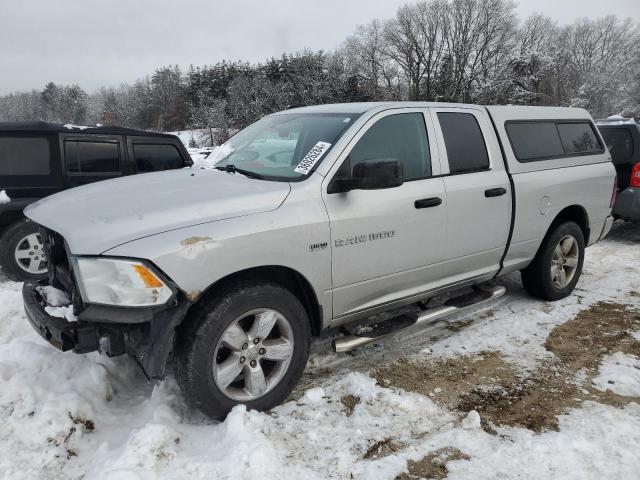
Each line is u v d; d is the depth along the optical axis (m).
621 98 56.00
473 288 4.68
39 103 114.31
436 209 3.83
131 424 3.04
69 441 2.83
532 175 4.60
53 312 3.64
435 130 3.96
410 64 77.50
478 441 2.93
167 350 2.78
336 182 3.35
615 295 5.34
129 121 101.06
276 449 2.83
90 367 3.35
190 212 2.89
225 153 4.21
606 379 3.64
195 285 2.77
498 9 74.06
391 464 2.73
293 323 3.21
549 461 2.75
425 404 3.32
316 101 74.12
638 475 2.65
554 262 5.07
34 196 5.71
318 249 3.22
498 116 4.51
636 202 7.31
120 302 2.65
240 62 89.69
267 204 3.08
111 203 3.08
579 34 77.38
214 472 2.58
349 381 3.54
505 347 4.15
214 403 2.97
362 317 3.72
